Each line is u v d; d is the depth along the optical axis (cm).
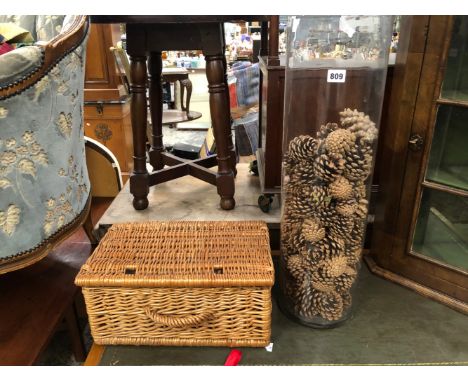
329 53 78
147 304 81
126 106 217
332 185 79
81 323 126
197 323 80
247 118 230
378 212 105
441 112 85
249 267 81
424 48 83
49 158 86
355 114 79
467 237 92
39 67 76
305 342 86
